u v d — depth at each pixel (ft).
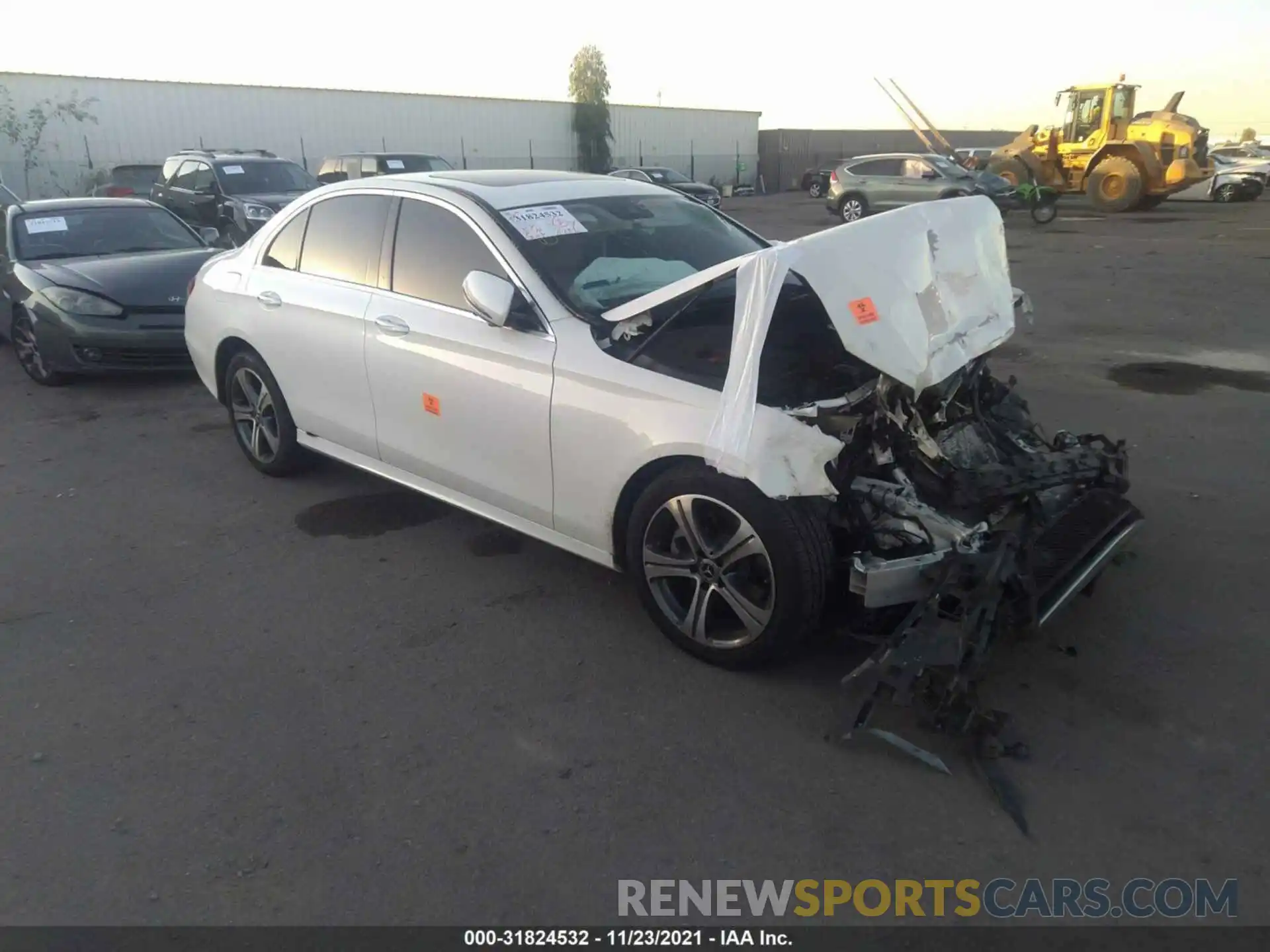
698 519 11.05
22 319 25.55
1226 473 17.43
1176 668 11.26
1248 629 12.06
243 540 15.53
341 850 8.77
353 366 14.92
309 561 14.74
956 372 11.94
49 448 20.58
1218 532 14.92
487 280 11.93
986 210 13.08
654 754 10.02
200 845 8.85
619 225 14.17
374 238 14.92
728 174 160.04
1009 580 10.00
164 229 29.81
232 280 17.54
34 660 12.00
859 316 10.18
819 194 128.57
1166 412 21.39
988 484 10.79
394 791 9.55
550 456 12.25
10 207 28.99
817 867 8.51
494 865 8.59
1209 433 19.83
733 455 10.05
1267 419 20.63
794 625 10.57
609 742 10.23
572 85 135.13
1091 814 9.02
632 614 12.96
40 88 87.04
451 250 13.67
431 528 15.89
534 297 12.50
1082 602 12.78
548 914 8.07
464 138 121.19
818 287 10.08
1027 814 9.03
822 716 10.58
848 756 9.92
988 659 10.34
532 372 12.25
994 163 82.07
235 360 17.79
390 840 8.88
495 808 9.29
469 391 13.05
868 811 9.14
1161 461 18.16
